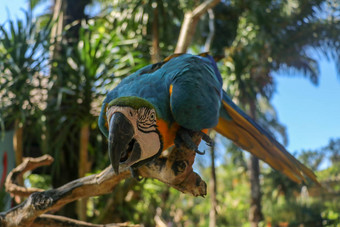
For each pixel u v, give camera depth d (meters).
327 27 8.98
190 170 2.65
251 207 11.92
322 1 8.81
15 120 6.81
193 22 6.93
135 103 2.16
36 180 9.52
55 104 6.73
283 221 13.25
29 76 6.31
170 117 2.60
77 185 2.96
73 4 8.51
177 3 8.20
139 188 7.54
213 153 8.80
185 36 6.86
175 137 2.65
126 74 6.95
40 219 3.27
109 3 9.12
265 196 15.10
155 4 7.84
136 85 2.68
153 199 7.91
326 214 12.98
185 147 2.61
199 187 2.70
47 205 2.94
